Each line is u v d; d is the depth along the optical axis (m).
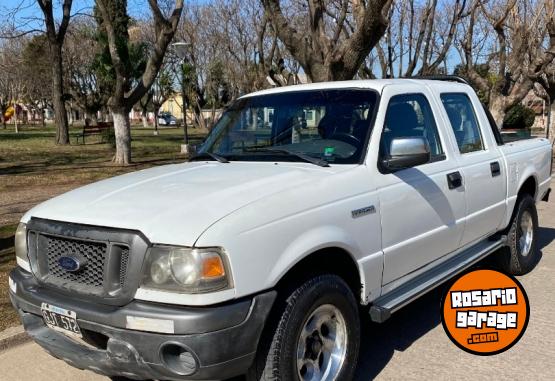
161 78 39.94
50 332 3.27
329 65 9.84
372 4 8.88
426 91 4.55
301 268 3.27
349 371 3.49
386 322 4.87
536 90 27.50
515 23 16.34
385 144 3.91
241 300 2.85
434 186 4.20
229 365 2.80
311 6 10.41
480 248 5.19
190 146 4.83
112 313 2.84
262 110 4.50
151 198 3.19
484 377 3.85
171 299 2.75
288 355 3.04
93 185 3.76
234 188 3.23
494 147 5.36
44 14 26.84
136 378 2.96
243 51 34.50
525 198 5.96
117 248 2.91
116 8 23.25
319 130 4.06
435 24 24.75
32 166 17.73
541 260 6.68
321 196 3.31
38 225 3.28
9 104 58.91
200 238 2.76
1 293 5.34
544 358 4.11
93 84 51.38
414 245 4.02
